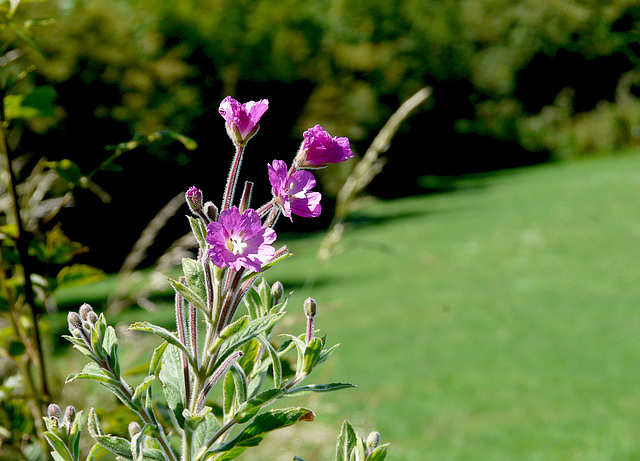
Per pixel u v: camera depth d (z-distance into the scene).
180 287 1.03
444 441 5.72
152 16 16.28
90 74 13.86
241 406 1.05
